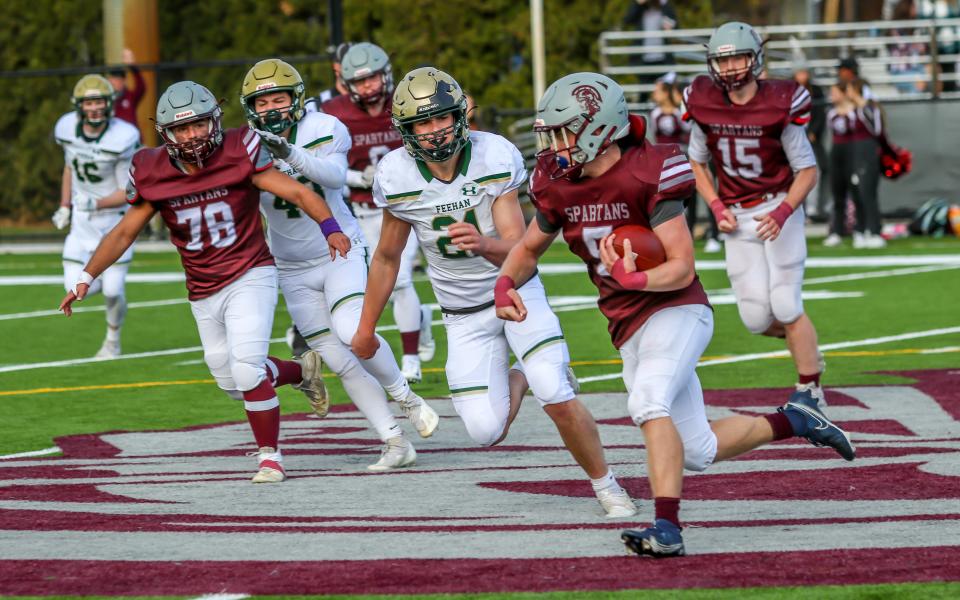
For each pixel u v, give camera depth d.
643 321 14.30
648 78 67.31
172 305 43.22
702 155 23.66
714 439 14.86
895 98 59.19
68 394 27.11
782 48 72.44
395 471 18.80
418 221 16.67
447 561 13.25
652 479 13.52
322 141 19.88
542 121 13.88
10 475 18.86
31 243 70.38
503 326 16.97
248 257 18.50
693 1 75.19
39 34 80.62
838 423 21.28
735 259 23.33
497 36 76.00
